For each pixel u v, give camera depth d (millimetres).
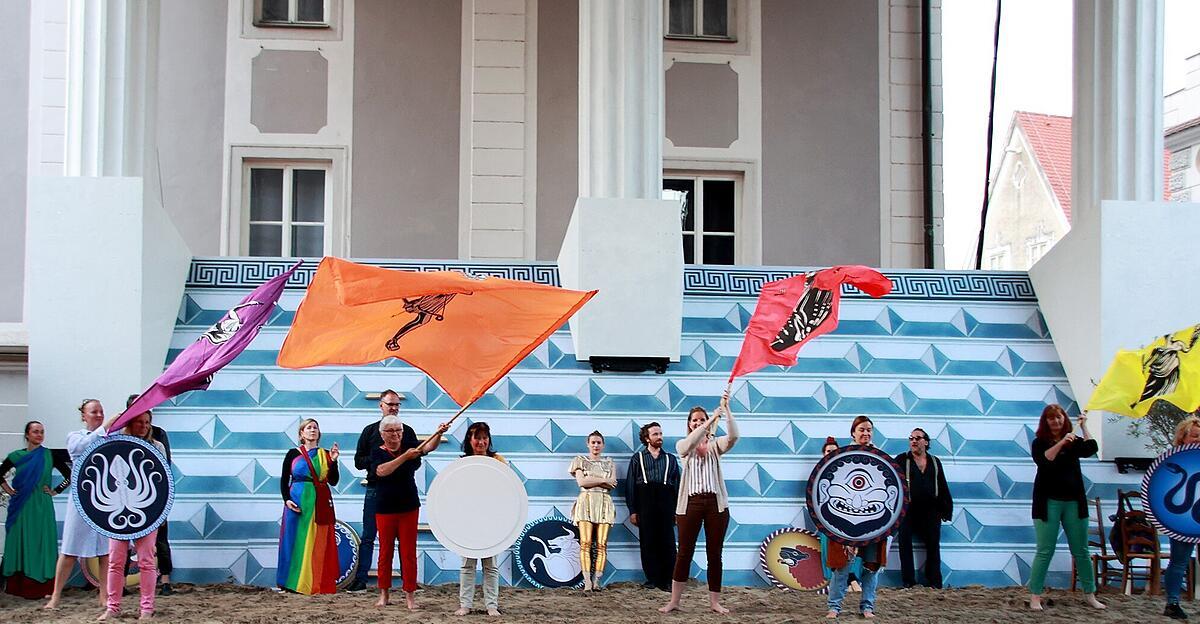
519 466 13594
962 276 16312
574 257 14953
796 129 20844
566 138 20484
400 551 11180
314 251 20344
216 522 12914
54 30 19188
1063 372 15336
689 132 20672
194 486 13195
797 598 12133
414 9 20438
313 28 20281
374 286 9906
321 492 11883
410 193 20281
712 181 20969
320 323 10180
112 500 10555
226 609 11070
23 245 18891
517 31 20516
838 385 14828
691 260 20750
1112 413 14281
